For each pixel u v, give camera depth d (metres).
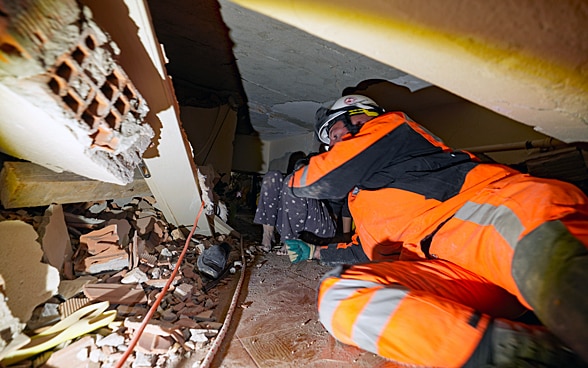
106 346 1.02
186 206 2.15
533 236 0.89
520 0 0.61
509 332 0.80
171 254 1.84
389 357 0.95
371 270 1.11
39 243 1.14
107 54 0.83
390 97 2.65
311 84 2.71
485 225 1.07
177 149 1.60
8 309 0.94
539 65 0.73
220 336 1.19
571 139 1.08
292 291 1.74
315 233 2.21
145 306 1.32
